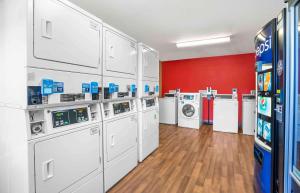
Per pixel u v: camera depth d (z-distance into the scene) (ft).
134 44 9.18
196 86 21.36
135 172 8.59
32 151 4.22
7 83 4.45
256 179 6.43
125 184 7.50
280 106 4.73
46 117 4.66
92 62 6.17
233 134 15.81
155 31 12.09
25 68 4.08
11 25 4.29
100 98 6.61
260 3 8.16
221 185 7.39
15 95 4.29
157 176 8.18
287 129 4.41
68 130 5.21
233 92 17.90
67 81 5.18
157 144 12.15
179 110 19.03
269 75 5.37
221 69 19.98
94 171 6.26
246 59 18.74
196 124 17.94
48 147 4.61
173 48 16.51
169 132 16.51
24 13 4.07
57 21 4.83
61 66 4.97
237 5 8.39
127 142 8.42
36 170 4.30
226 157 10.44
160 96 23.25
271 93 5.22
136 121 9.36
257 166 6.32
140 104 9.76
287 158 4.42
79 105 5.82
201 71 21.04
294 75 4.26
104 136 6.79
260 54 6.07
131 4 8.39
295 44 4.22
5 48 4.43
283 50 4.55
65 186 5.10
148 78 10.59
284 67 4.52
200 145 12.71
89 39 6.03
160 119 20.86
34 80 4.25
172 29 11.69
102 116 6.74
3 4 4.41
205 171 8.66
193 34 12.64
